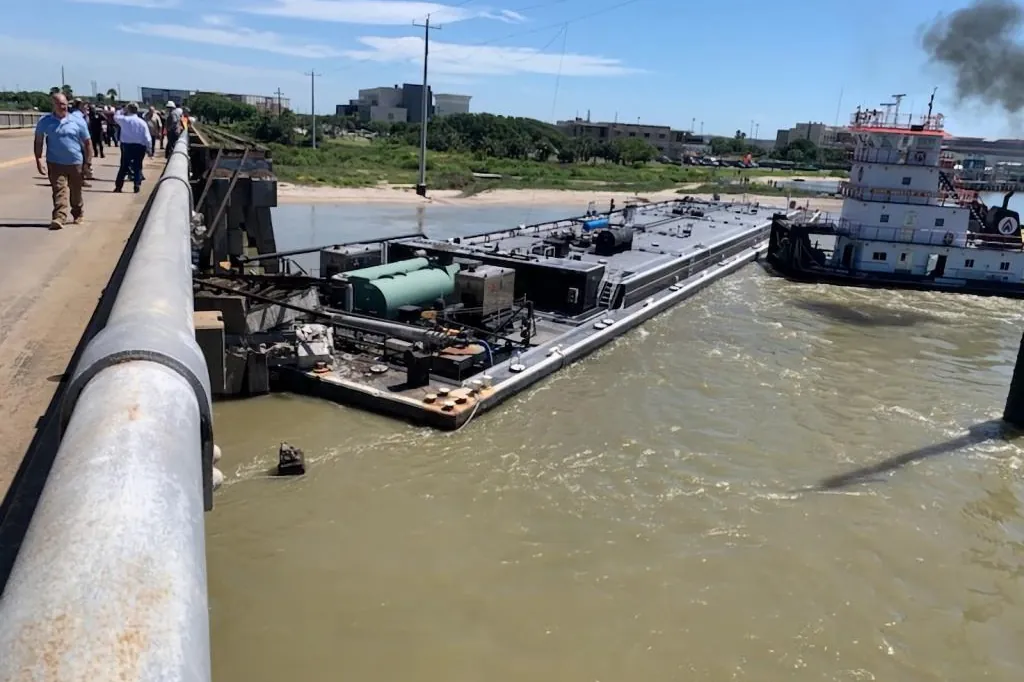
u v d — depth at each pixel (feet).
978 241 141.38
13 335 19.75
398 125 469.57
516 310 82.64
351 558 45.24
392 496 52.06
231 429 59.93
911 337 104.37
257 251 89.15
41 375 16.93
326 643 38.68
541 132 439.63
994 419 73.51
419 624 40.45
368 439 59.82
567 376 77.05
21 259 29.68
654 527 50.62
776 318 110.83
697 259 132.26
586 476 56.75
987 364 93.25
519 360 75.46
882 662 39.91
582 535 49.19
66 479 6.22
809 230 143.33
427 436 60.85
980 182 147.84
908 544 50.67
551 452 60.03
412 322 76.89
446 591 43.06
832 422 70.54
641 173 376.27
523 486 54.54
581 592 43.80
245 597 41.45
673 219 175.83
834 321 110.93
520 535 48.70
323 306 79.56
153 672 4.58
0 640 4.73
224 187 81.82
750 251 161.79
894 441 67.05
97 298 23.91
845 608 43.91
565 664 38.40
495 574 44.78
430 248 94.17
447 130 414.82
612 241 120.98
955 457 64.28
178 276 14.67
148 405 7.53
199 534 6.38
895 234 140.87
